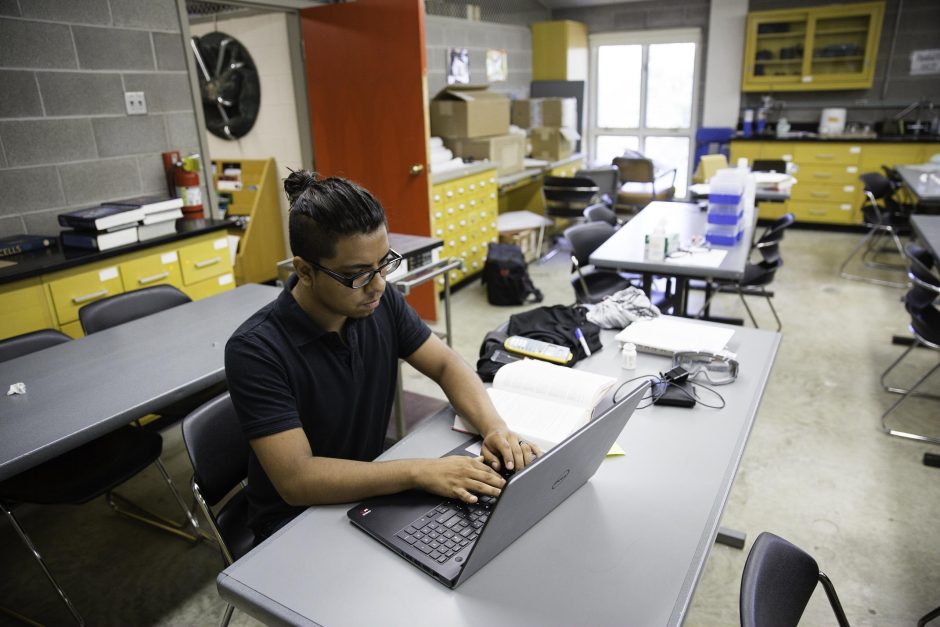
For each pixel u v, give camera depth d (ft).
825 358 11.92
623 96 25.66
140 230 10.05
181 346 6.73
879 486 8.13
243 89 16.99
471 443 4.63
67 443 4.95
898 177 17.88
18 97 9.91
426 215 13.82
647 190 19.84
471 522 3.70
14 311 8.58
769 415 9.93
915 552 6.98
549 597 3.21
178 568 7.14
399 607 3.17
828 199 21.08
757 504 7.84
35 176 10.25
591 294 11.33
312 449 4.46
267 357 3.98
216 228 11.10
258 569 3.46
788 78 21.63
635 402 3.89
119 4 10.96
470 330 13.79
